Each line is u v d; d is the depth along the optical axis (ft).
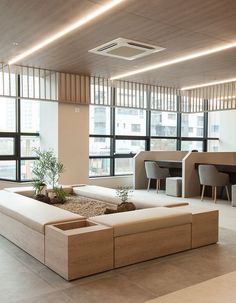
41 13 13.50
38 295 9.02
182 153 32.73
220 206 21.80
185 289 9.43
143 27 15.07
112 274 10.47
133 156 32.14
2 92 23.03
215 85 30.48
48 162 19.39
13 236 13.47
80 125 26.55
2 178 25.23
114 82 28.07
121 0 12.27
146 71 24.31
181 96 33.22
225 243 13.82
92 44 17.66
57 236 10.36
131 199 16.56
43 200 17.38
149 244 11.75
